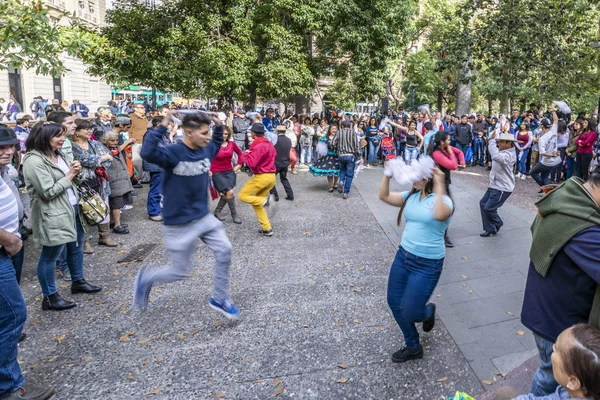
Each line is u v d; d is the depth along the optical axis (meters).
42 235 4.20
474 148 14.61
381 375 3.32
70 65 33.62
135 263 5.72
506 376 3.23
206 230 3.81
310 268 5.49
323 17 14.52
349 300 4.57
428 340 3.77
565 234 2.08
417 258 3.19
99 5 39.22
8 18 5.94
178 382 3.30
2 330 2.91
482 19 15.10
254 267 5.56
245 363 3.51
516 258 5.66
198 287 4.96
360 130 15.88
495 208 6.44
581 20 14.60
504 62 14.33
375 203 9.14
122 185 6.89
